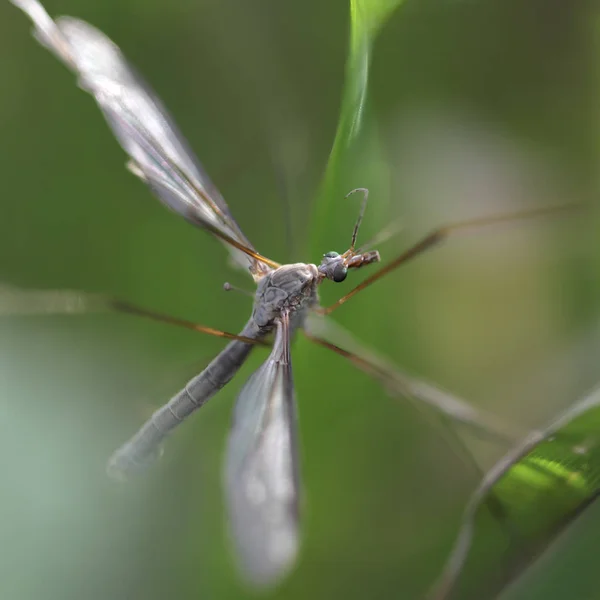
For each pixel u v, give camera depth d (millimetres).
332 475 175
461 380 181
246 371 180
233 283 182
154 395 178
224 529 174
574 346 182
